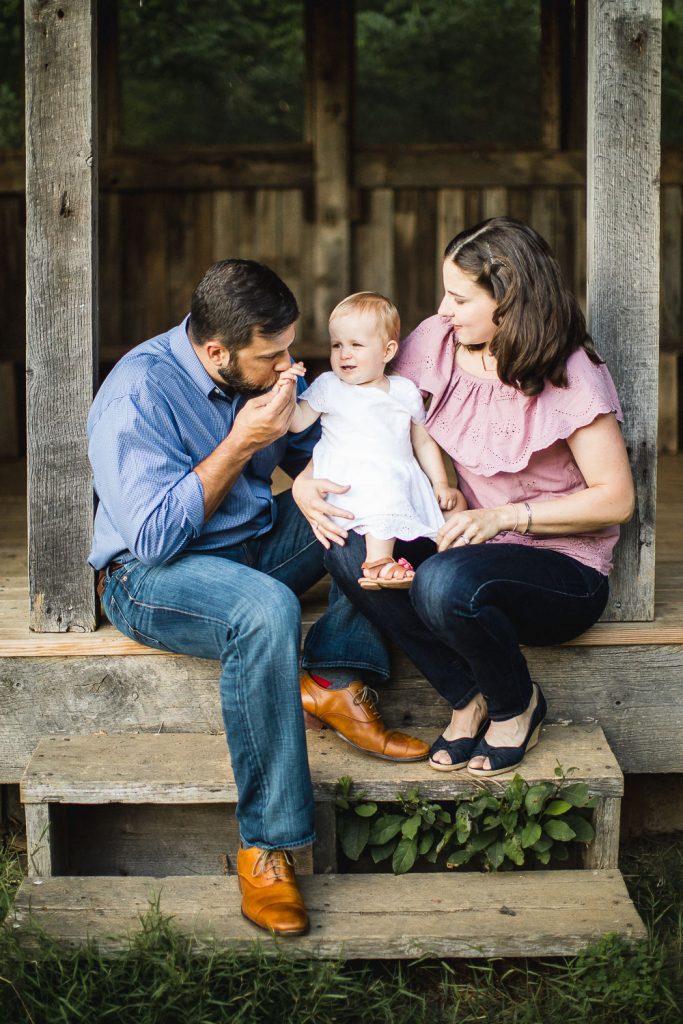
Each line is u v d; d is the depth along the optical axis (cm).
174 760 283
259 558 296
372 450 278
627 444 295
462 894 265
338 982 248
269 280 254
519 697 271
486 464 274
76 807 296
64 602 299
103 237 621
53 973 247
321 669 286
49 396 289
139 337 629
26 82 278
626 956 252
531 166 622
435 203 629
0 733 300
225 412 274
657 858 314
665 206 620
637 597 303
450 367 278
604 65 281
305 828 255
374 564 266
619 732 305
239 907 261
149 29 614
